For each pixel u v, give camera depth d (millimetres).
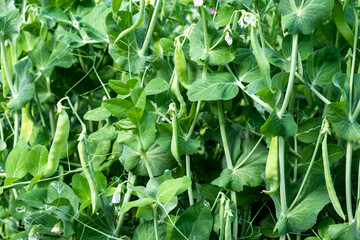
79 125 1027
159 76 844
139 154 813
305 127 795
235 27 782
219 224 796
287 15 738
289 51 774
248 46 846
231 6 770
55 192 824
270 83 723
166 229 774
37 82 948
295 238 848
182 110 793
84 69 951
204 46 771
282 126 733
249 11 769
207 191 823
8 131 986
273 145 737
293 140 862
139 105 762
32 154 805
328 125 735
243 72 777
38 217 808
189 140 800
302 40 772
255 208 869
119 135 791
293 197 776
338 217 805
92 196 756
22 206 833
